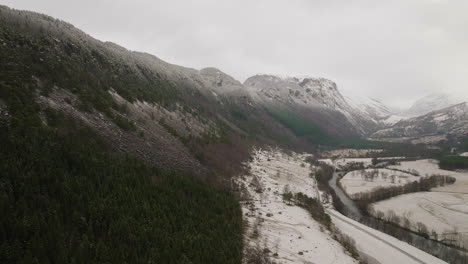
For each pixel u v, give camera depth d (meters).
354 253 78.25
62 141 57.34
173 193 65.50
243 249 63.12
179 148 101.88
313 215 102.06
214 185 93.56
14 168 44.38
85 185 51.19
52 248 37.50
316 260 68.69
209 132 160.12
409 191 168.62
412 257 84.62
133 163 67.69
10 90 60.28
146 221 51.53
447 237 105.44
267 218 89.81
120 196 53.84
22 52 83.69
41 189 45.38
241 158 160.50
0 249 33.94
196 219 61.69
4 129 50.50
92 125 72.50
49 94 71.00
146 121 102.31
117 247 42.72
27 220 38.69
